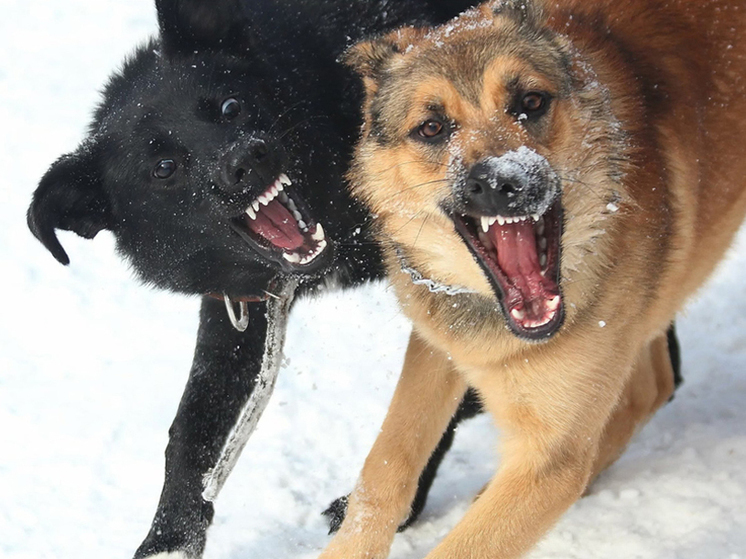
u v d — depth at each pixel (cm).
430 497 495
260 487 524
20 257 757
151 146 444
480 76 372
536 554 420
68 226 466
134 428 582
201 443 479
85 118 906
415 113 381
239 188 431
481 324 393
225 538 487
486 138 362
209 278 466
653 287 398
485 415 552
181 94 452
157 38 510
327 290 502
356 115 490
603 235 381
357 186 417
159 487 531
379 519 407
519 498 378
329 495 511
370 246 482
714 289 630
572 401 381
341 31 508
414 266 411
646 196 389
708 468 453
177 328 677
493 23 393
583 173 375
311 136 471
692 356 574
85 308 704
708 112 427
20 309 708
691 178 414
